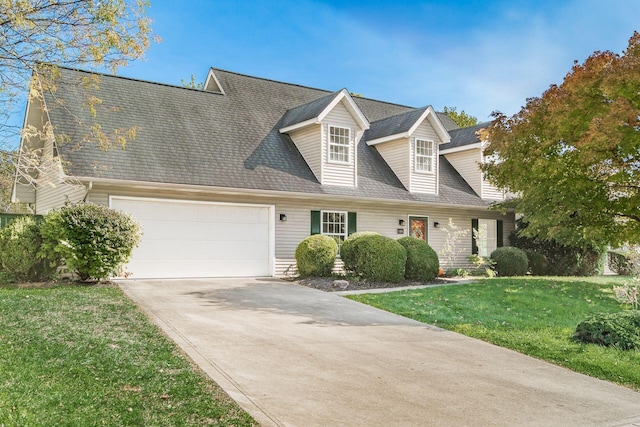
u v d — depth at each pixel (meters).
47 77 10.98
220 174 15.29
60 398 4.75
